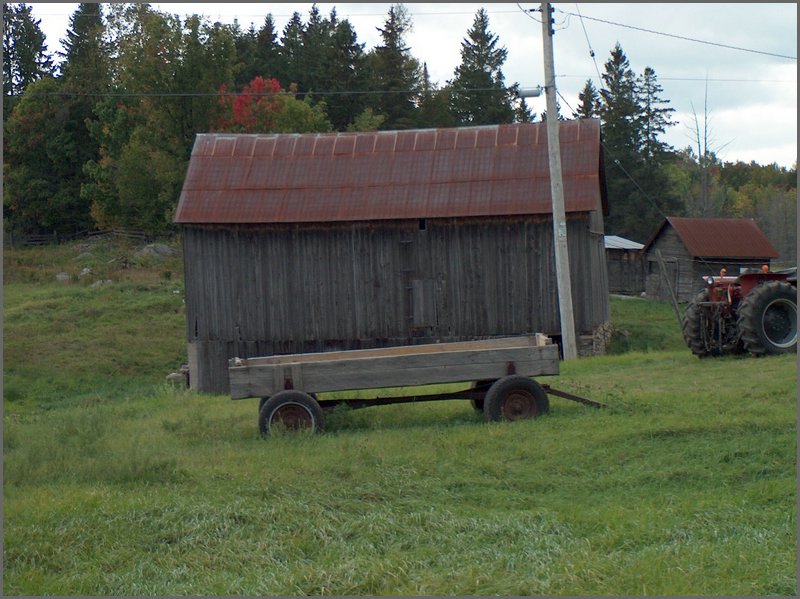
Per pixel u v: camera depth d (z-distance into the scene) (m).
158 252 52.91
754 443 10.31
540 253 26.84
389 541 8.19
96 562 8.05
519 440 11.09
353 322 27.22
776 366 15.37
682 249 44.19
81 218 63.34
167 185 52.31
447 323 27.09
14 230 62.69
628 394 13.45
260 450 11.45
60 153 63.19
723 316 18.14
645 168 64.88
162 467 10.70
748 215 80.56
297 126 51.94
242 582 7.42
